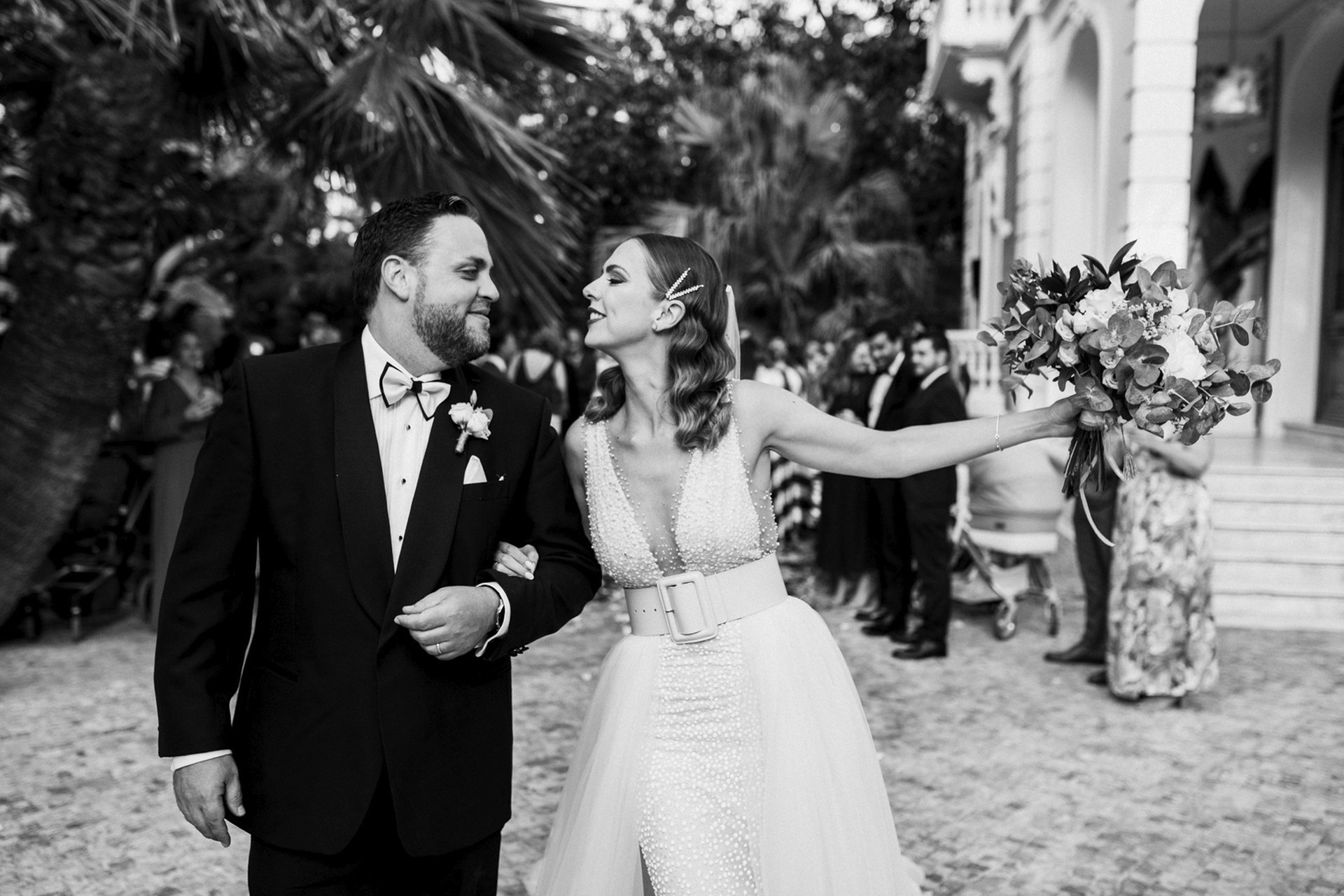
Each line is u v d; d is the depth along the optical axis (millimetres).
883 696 5176
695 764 2197
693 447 2197
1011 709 4973
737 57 19844
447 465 1985
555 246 5637
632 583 2305
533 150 5492
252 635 2232
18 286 5500
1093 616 5723
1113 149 7934
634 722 2236
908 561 6320
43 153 5246
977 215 14141
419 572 1911
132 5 4438
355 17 5461
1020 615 7043
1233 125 9914
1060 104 9805
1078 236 9875
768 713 2201
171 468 6156
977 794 3943
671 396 2203
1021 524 6184
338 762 1873
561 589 2062
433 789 1913
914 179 19188
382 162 5410
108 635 6449
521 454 2123
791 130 14766
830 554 7406
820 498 7613
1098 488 2244
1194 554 4895
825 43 19812
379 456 1965
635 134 18234
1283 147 11000
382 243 1951
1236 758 4316
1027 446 6121
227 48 5434
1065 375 2164
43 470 5352
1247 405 2057
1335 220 10766
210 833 1855
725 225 14180
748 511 2221
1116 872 3316
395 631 1892
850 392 7414
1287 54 10867
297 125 5715
